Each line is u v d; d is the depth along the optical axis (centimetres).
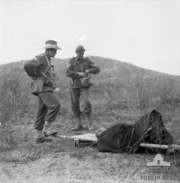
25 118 752
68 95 1126
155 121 463
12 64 1585
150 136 465
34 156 469
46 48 557
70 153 471
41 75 550
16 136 588
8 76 841
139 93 819
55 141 563
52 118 554
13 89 797
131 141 468
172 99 823
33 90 552
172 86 946
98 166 414
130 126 505
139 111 761
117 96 984
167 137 466
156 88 877
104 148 483
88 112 672
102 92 1188
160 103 752
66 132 650
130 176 379
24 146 527
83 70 673
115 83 1288
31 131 636
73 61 676
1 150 504
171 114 708
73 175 387
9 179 386
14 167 427
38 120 555
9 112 721
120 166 410
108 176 382
